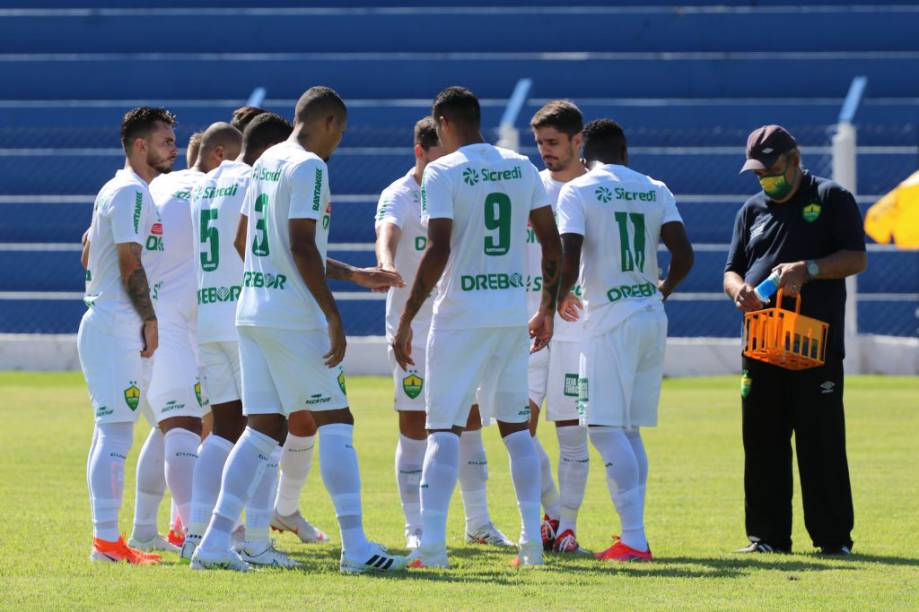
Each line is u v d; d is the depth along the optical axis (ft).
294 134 73.67
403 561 72.90
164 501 106.83
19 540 82.69
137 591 65.31
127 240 75.87
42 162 270.67
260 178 72.64
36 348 222.48
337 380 72.43
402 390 87.20
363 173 263.49
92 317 77.20
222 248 78.43
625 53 296.51
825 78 285.64
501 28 297.12
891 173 256.11
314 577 70.13
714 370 214.90
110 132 277.23
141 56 300.61
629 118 274.98
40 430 147.02
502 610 60.64
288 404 72.64
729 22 295.89
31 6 309.01
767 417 84.23
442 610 60.49
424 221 73.31
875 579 70.85
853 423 152.97
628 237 79.66
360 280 79.77
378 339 220.43
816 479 82.79
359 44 298.76
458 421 74.43
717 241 252.01
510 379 75.25
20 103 290.56
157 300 83.46
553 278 76.43
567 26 296.92
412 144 269.23
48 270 254.88
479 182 73.51
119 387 76.59
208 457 77.77
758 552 82.89
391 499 104.68
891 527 91.35
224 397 78.84
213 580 68.80
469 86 287.07
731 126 273.13
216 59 289.74
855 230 83.15
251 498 75.97
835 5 302.66
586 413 79.51
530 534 75.72
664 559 79.15
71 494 103.71
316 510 100.17
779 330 80.33
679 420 158.20
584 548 85.20
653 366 81.15
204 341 79.00
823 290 83.46
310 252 69.67
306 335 71.51
